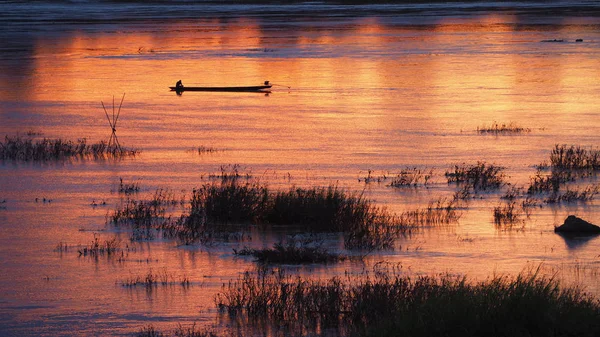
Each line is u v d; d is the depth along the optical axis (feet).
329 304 152.35
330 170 299.38
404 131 390.42
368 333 134.51
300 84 600.39
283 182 276.82
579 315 130.52
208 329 147.13
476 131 389.39
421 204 246.47
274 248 194.59
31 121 428.56
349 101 506.07
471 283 159.33
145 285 172.45
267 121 425.28
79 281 175.63
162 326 149.69
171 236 210.59
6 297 166.09
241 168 303.48
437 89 562.25
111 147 346.13
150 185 275.59
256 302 156.25
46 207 244.83
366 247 198.80
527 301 130.52
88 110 469.98
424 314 131.54
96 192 265.75
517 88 562.66
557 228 214.69
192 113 458.50
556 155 323.98
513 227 218.59
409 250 196.75
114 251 197.47
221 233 214.07
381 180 281.54
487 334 128.26
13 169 305.12
